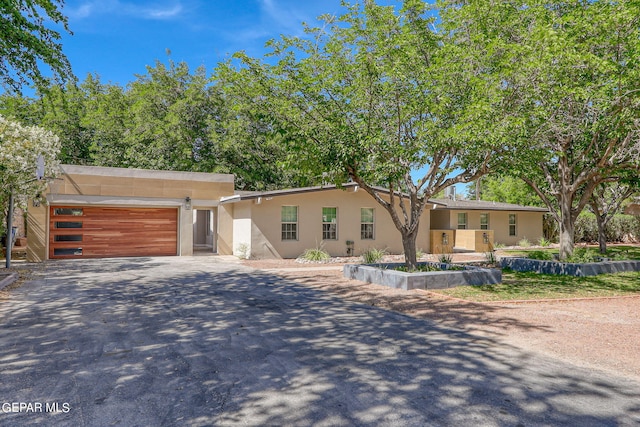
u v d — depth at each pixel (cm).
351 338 594
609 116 1124
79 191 1734
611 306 827
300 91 1058
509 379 440
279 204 1836
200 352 527
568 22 1094
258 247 1781
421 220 2147
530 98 1030
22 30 897
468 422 343
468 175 1180
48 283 1088
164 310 774
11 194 1371
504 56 1022
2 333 611
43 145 1423
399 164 1027
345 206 1969
